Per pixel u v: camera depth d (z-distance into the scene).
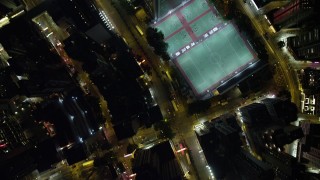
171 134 60.12
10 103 49.94
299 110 58.75
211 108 60.94
